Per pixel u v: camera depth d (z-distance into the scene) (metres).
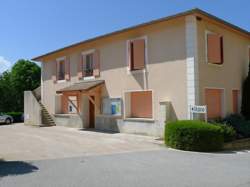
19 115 34.94
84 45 21.30
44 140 15.91
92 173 8.63
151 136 16.61
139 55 17.52
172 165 9.84
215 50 16.25
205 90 16.09
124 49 18.44
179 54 15.66
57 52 23.78
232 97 17.83
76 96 22.36
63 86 23.72
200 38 15.45
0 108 38.94
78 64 22.06
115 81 18.98
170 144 13.61
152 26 16.84
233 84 17.86
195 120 14.03
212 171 9.01
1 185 7.34
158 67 16.58
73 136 17.38
